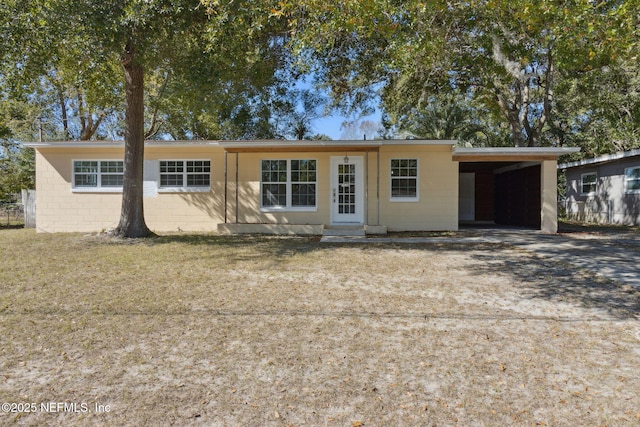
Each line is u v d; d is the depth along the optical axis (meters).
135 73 10.62
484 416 2.50
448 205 13.41
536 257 8.16
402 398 2.71
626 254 8.48
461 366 3.19
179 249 9.09
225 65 10.43
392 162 13.52
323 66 17.03
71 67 11.34
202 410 2.56
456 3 7.11
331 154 13.48
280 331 3.94
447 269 6.95
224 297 5.11
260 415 2.51
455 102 22.69
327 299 5.05
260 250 9.05
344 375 3.04
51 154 13.63
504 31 10.99
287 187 13.50
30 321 4.16
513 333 3.91
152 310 4.55
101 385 2.87
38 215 13.65
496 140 28.36
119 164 13.65
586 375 3.05
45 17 7.66
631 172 16.50
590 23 5.91
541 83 18.45
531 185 14.48
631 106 18.83
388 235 12.36
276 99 20.28
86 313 4.43
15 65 9.05
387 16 6.48
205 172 13.67
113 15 7.87
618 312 4.55
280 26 11.18
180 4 8.14
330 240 11.02
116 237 10.82
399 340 3.72
